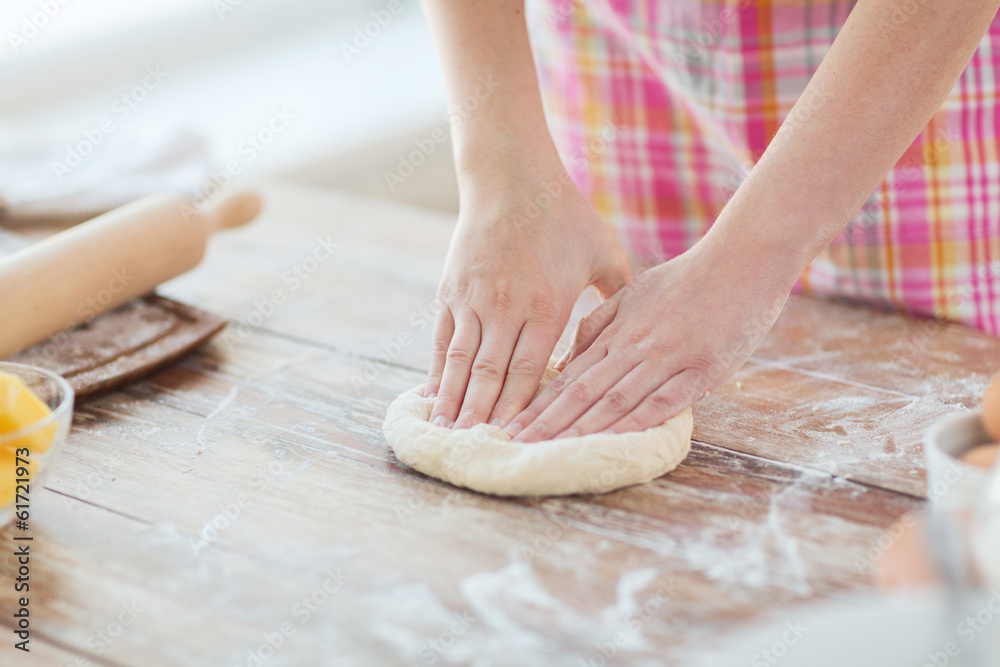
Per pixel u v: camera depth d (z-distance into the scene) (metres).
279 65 2.47
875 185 0.77
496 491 0.73
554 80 1.32
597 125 1.29
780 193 0.77
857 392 0.89
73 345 0.97
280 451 0.81
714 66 1.12
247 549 0.67
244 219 1.20
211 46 2.34
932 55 0.72
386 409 0.89
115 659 0.56
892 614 0.49
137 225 1.01
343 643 0.57
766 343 1.02
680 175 1.27
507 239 0.85
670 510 0.71
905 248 1.07
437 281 1.22
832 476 0.75
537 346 0.82
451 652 0.56
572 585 0.62
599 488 0.73
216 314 1.05
